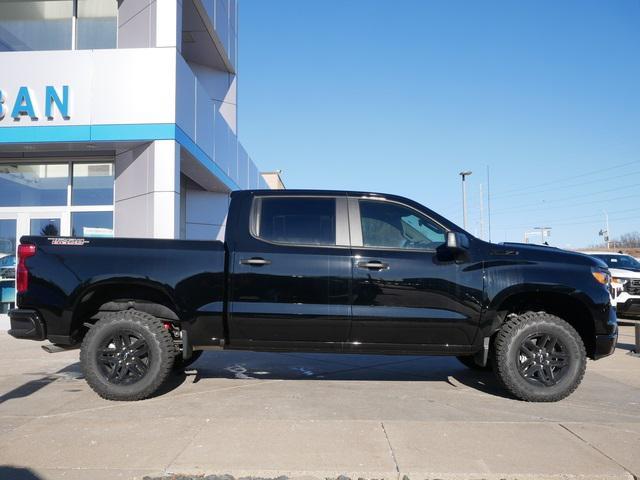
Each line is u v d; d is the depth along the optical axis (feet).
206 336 18.22
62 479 11.96
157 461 12.84
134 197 36.76
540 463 12.73
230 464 12.63
